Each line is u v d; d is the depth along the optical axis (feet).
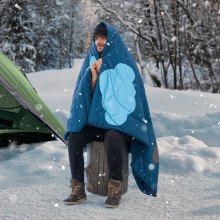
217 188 10.49
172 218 8.69
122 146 9.65
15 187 10.79
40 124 15.53
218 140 17.03
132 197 10.11
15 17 87.92
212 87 43.21
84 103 9.99
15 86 13.62
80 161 9.78
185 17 43.62
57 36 112.47
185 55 44.98
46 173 11.87
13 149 14.92
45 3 95.04
